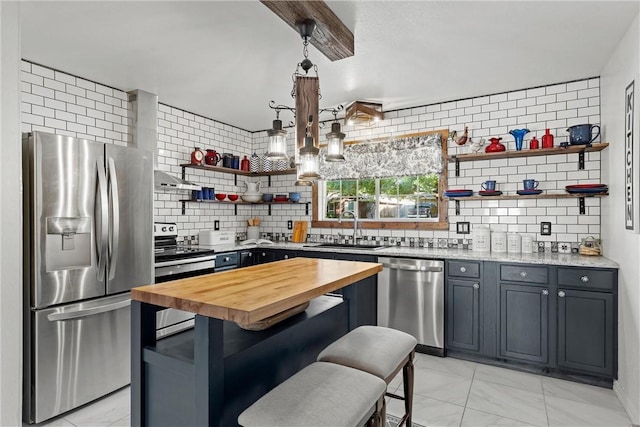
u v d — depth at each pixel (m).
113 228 2.74
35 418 2.35
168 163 4.20
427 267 3.42
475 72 3.24
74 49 2.83
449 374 3.02
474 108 3.88
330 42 2.38
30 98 3.04
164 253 3.52
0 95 0.58
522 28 2.51
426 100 3.99
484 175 3.82
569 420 2.35
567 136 3.46
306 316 2.09
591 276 2.79
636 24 2.34
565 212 3.46
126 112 3.74
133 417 1.61
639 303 2.29
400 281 3.55
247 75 3.34
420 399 2.61
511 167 3.69
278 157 2.18
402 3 2.22
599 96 3.32
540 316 2.97
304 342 2.07
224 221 4.94
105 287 2.71
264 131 5.26
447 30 2.53
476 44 2.73
